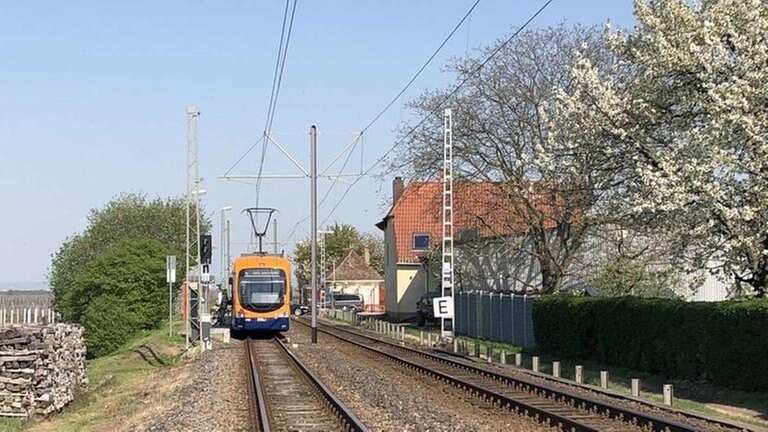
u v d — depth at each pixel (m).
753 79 23.36
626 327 27.73
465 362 30.34
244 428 17.23
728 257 24.95
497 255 51.50
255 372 26.84
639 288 36.03
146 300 52.19
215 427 17.41
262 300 47.41
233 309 48.53
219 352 38.25
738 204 23.89
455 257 53.53
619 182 28.34
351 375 26.86
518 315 41.12
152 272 52.59
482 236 49.16
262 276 47.81
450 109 44.34
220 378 27.31
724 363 22.08
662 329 25.30
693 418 17.28
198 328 41.28
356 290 109.94
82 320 51.78
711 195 23.48
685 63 24.53
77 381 27.80
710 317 22.73
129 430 18.16
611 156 27.61
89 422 21.27
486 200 46.19
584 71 27.66
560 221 42.31
